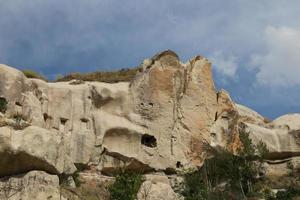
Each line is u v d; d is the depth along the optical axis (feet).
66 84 190.08
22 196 150.51
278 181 208.03
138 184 177.88
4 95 168.55
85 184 175.83
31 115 170.81
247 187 199.41
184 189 188.85
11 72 172.14
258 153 208.23
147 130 193.26
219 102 210.59
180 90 202.18
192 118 201.57
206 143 201.46
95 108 188.96
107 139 186.60
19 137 153.48
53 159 158.71
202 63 209.67
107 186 177.47
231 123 210.38
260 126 222.28
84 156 179.93
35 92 179.22
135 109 194.18
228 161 199.93
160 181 187.11
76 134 181.06
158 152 193.26
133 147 188.96
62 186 162.61
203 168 198.39
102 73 216.74
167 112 197.98
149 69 199.72
